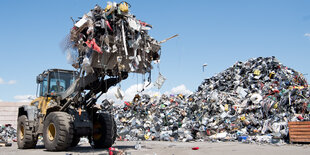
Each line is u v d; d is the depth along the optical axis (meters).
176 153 7.46
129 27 7.87
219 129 14.24
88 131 9.27
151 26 8.48
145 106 20.52
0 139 16.94
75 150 8.91
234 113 15.55
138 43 7.95
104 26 7.48
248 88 18.22
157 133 15.75
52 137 8.81
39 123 9.80
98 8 7.88
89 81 8.60
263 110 14.43
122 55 8.15
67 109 9.35
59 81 10.23
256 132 12.84
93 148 9.94
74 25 7.53
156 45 8.63
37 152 8.31
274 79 18.33
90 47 7.45
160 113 18.64
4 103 20.55
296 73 19.34
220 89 19.62
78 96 8.97
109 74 8.82
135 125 18.42
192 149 8.65
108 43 7.54
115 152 7.23
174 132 15.15
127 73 8.87
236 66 22.06
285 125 11.88
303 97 13.80
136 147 8.88
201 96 19.80
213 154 7.19
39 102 10.60
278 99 14.75
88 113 9.75
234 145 10.23
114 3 7.88
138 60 8.09
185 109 18.36
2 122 20.22
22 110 10.98
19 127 10.54
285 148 8.79
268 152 7.58
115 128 10.28
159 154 7.26
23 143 9.90
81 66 8.24
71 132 8.42
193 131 14.87
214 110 16.27
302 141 10.09
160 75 8.71
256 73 19.41
